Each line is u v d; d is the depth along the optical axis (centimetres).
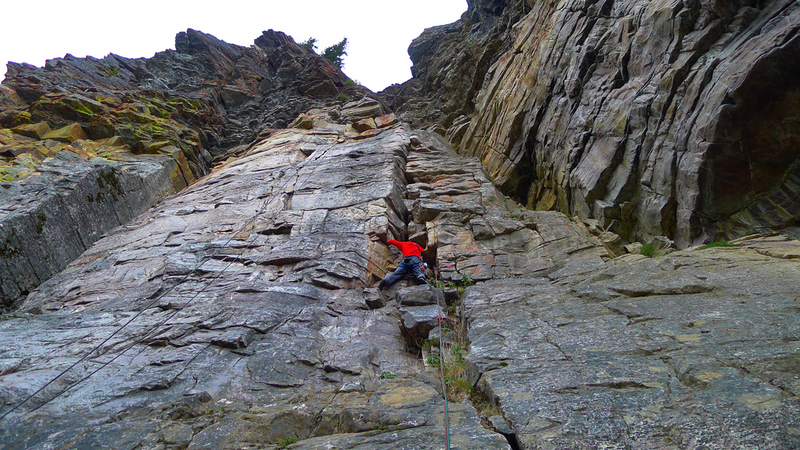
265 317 725
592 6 1363
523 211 1241
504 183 1619
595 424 328
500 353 506
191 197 1527
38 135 1884
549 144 1429
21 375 561
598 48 1267
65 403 497
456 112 2556
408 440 350
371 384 530
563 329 549
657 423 315
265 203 1338
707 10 958
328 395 494
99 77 2823
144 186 1750
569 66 1378
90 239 1382
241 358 616
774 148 836
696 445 283
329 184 1396
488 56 2498
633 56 1136
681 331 475
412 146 1817
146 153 2045
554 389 394
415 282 959
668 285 633
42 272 1183
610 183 1131
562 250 980
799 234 816
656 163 1017
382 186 1321
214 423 442
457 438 343
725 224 905
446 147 1967
